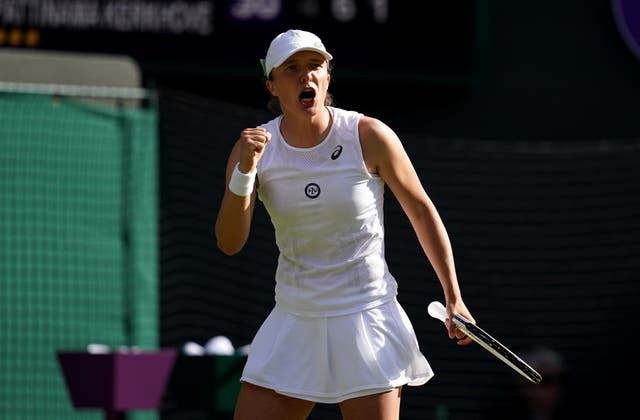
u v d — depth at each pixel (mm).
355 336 13727
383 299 13969
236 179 13477
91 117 29938
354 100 32250
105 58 30406
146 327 29891
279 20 30141
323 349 13789
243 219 13750
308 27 30375
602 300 33094
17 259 29094
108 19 29547
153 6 29750
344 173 13641
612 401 32812
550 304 32938
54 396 29109
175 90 31156
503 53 33062
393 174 13852
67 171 29609
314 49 13453
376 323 13805
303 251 13859
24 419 28859
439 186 32688
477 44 30906
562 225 33094
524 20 33188
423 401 32188
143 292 29938
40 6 29297
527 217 32969
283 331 14000
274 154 13828
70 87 30016
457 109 32781
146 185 30203
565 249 33094
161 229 30469
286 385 13844
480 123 32906
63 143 29641
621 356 33094
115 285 29750
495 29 33062
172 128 30859
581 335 32969
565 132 33250
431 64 30906
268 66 13695
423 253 32344
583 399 32812
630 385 32938
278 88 13703
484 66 31953
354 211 13672
